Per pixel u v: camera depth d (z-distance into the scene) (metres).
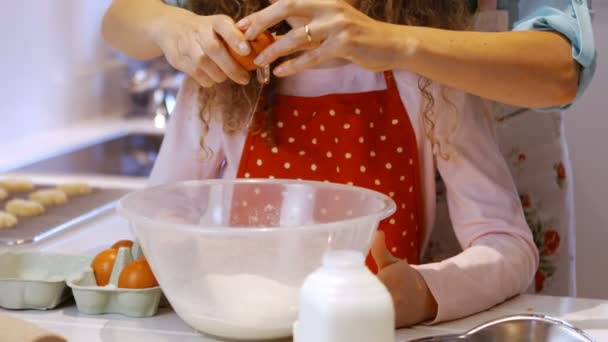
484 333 0.99
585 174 2.07
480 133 1.40
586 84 1.28
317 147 1.41
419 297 1.11
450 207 1.41
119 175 2.65
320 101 1.41
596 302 1.22
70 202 1.93
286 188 1.20
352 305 0.71
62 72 2.86
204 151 1.48
